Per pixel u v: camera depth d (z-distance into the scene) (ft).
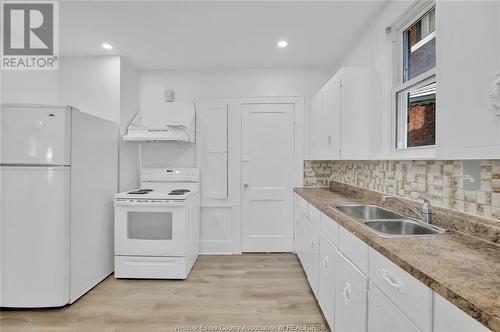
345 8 6.87
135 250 8.86
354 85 7.08
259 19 7.39
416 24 6.16
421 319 2.78
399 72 6.66
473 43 2.99
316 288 7.18
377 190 7.34
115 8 6.80
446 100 3.40
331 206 6.63
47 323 6.43
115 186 9.55
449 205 4.75
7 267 6.88
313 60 10.35
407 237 3.96
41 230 6.90
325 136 8.64
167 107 10.52
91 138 8.13
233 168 11.28
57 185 6.97
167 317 6.64
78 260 7.52
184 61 10.37
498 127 2.71
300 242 9.71
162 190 10.98
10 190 6.84
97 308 7.07
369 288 4.04
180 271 8.80
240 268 9.72
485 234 3.77
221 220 11.37
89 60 9.75
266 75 11.14
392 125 6.68
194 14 7.12
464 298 2.17
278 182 11.30
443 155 3.46
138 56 9.85
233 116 11.23
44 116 6.93
